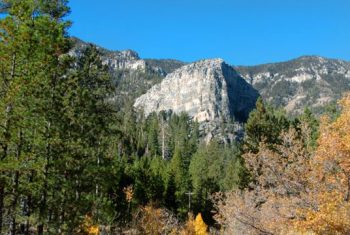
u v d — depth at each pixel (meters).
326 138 17.20
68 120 23.91
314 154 20.12
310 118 51.25
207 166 103.81
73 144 23.61
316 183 18.14
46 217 21.08
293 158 20.47
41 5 21.58
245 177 39.38
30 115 18.86
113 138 35.34
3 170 17.75
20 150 19.19
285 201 18.73
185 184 73.31
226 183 75.12
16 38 18.44
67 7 22.72
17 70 19.00
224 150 139.00
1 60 18.48
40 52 19.50
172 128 178.88
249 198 24.81
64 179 23.09
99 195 30.86
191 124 199.62
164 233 45.81
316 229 14.69
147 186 64.94
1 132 17.89
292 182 19.39
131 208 54.00
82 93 27.52
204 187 74.25
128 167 65.31
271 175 20.86
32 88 19.17
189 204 69.31
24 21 19.58
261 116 43.12
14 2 19.56
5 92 18.72
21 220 19.47
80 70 30.45
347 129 17.19
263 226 21.94
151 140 134.25
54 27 20.83
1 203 18.05
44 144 19.94
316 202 17.45
